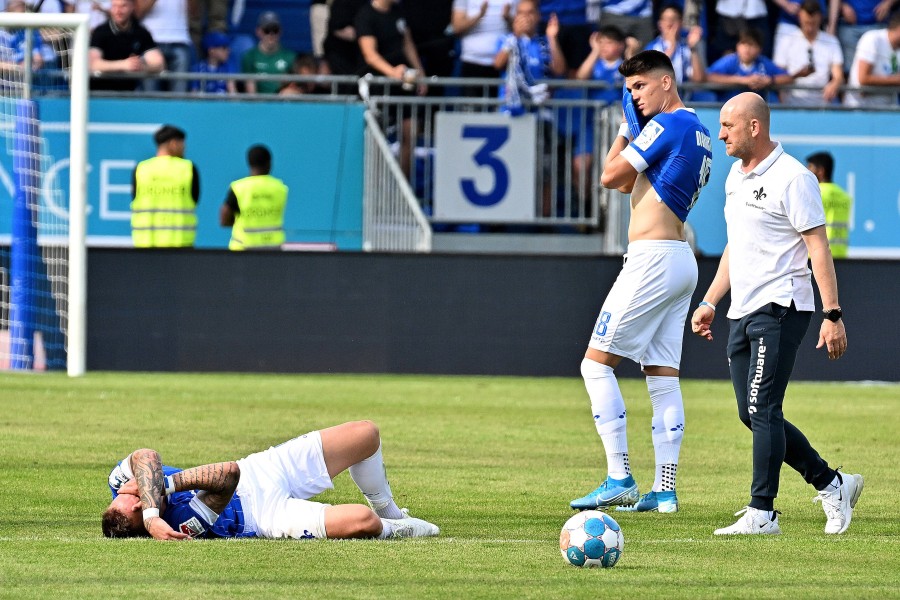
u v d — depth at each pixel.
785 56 63.94
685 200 24.73
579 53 63.22
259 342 54.44
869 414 42.72
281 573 17.62
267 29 62.62
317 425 37.28
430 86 59.81
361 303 54.62
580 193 56.19
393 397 46.09
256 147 53.91
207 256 54.16
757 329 21.39
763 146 21.45
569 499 25.81
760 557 19.45
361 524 20.16
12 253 53.00
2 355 52.94
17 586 16.70
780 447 21.42
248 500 20.23
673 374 25.25
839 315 21.16
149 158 54.62
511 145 55.84
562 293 54.78
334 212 55.38
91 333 54.19
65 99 54.16
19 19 49.53
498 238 56.94
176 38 61.72
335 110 55.38
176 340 54.25
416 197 56.41
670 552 19.84
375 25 60.75
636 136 25.16
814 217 21.05
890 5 65.81
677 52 60.22
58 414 38.91
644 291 24.55
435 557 18.98
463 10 62.50
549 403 45.16
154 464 20.06
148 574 17.47
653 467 31.16
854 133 55.09
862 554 19.78
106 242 54.47
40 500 24.44
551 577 17.67
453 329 54.81
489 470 29.89
